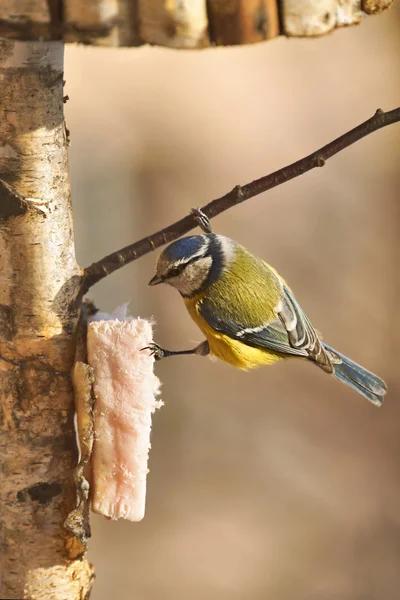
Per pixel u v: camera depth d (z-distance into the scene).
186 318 15.78
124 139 17.39
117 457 4.97
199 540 13.49
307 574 13.07
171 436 15.03
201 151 17.55
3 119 4.72
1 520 5.15
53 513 5.12
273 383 15.93
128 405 4.95
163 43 4.09
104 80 18.19
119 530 13.77
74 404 5.11
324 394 15.75
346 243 16.84
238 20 4.11
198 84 18.61
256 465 14.70
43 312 4.96
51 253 4.92
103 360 4.93
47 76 4.74
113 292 15.33
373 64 18.11
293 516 13.97
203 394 15.58
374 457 14.77
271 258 16.59
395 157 17.17
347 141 5.49
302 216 17.14
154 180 17.09
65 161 4.96
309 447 14.80
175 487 14.37
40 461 5.07
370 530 13.79
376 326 16.00
